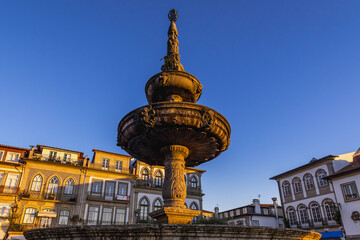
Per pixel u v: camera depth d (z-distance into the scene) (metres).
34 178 26.64
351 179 25.58
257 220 37.78
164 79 6.14
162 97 6.52
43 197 26.19
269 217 38.91
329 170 28.42
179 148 5.90
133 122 5.40
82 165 29.86
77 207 27.17
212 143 5.92
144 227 3.07
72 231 3.26
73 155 29.86
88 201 27.91
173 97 6.29
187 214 5.16
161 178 33.22
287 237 3.78
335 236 25.84
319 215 28.78
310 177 30.80
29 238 3.78
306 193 30.95
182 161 5.93
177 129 5.32
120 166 31.61
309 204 30.25
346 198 25.73
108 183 29.80
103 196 28.92
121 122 5.81
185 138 5.65
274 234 3.59
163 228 3.08
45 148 28.66
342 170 27.27
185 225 3.11
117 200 29.17
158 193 32.06
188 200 33.22
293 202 32.62
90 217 27.42
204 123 5.24
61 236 3.36
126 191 30.33
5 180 25.38
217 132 5.56
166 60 6.98
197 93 6.59
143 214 30.09
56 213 26.05
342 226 25.48
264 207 40.50
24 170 26.36
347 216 25.23
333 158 28.64
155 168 33.31
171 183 5.56
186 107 5.13
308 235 4.14
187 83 6.26
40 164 27.23
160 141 5.81
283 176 34.97
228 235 3.30
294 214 32.19
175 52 7.09
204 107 5.22
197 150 6.31
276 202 40.56
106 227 3.13
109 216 28.38
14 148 27.48
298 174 32.59
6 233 23.42
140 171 32.47
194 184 34.97
